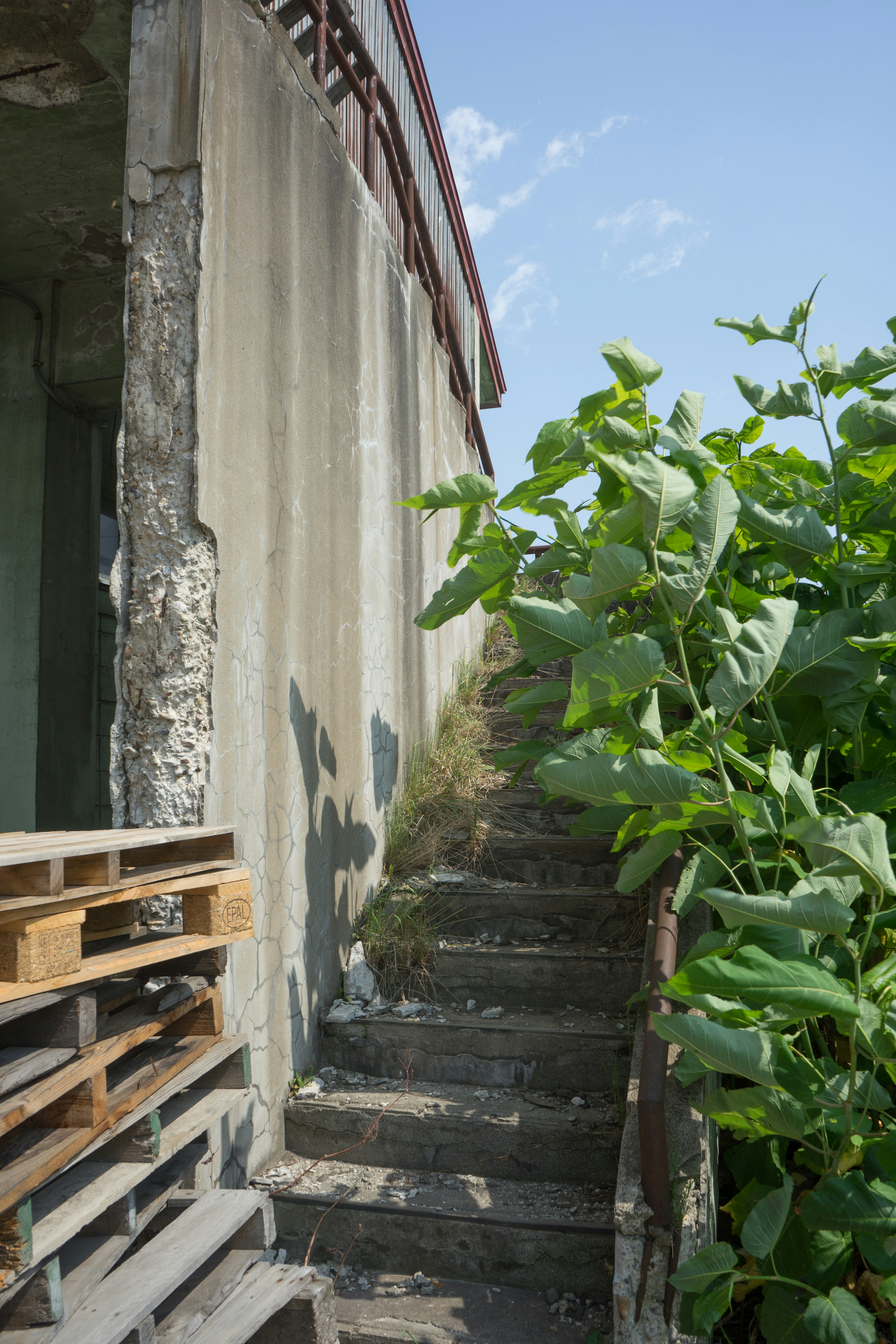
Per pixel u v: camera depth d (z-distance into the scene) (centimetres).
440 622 302
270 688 293
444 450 583
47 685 488
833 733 265
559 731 497
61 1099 153
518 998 333
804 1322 166
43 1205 149
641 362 242
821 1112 183
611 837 391
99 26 315
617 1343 191
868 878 169
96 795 530
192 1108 193
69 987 152
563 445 270
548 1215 246
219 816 253
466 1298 237
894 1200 174
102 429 545
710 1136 224
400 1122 279
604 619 224
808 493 270
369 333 417
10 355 503
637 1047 255
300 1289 183
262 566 289
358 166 433
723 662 196
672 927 240
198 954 204
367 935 353
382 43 505
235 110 279
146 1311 148
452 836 420
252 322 287
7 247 466
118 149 388
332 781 346
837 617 229
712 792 198
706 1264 174
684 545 228
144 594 253
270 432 299
